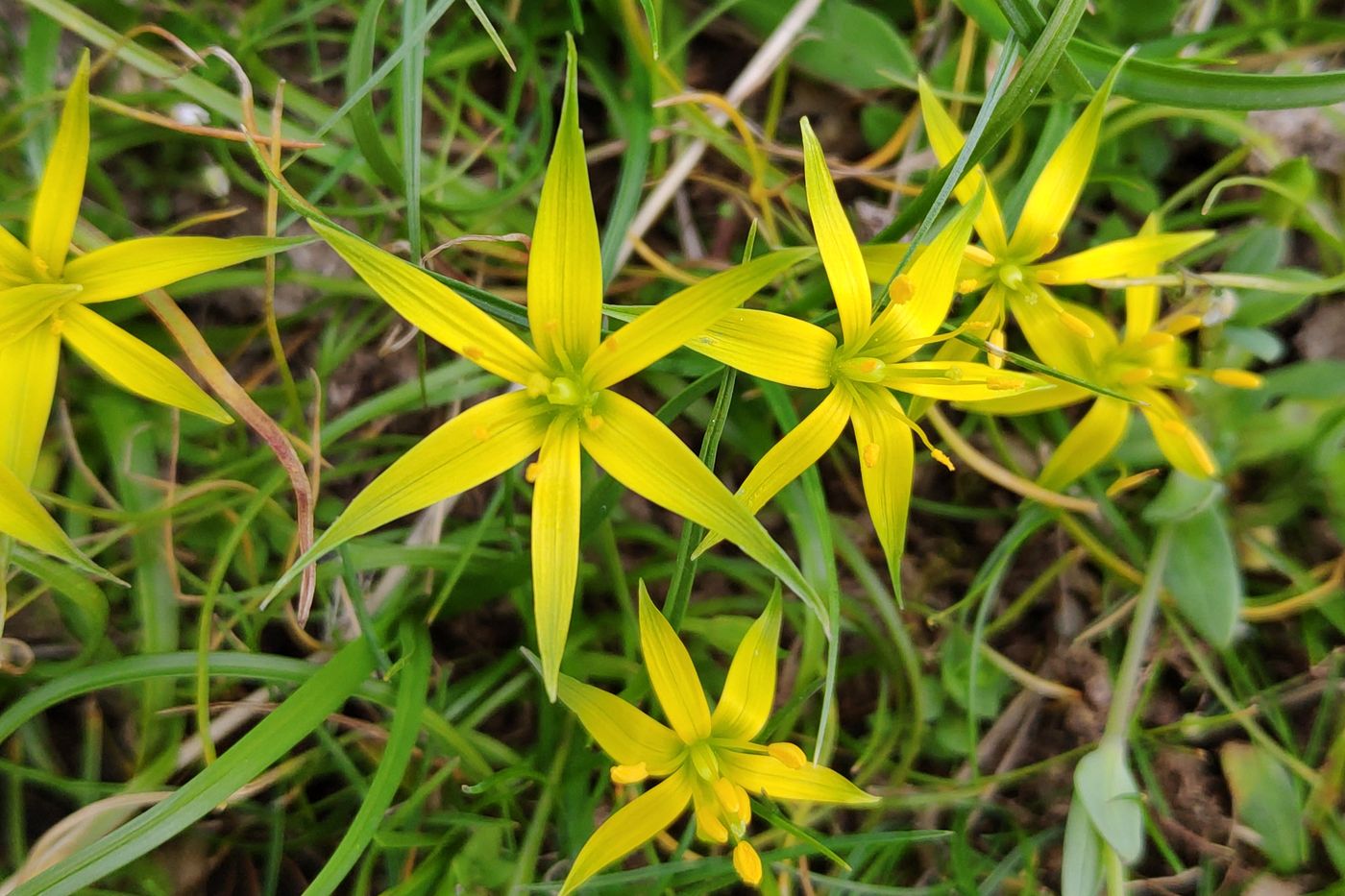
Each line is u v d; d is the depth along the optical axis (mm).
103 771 106
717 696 110
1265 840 108
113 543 106
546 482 81
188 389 89
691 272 118
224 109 107
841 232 85
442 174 112
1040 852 112
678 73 119
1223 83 96
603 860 88
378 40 116
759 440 113
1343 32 114
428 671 104
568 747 106
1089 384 91
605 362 81
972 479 118
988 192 96
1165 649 112
